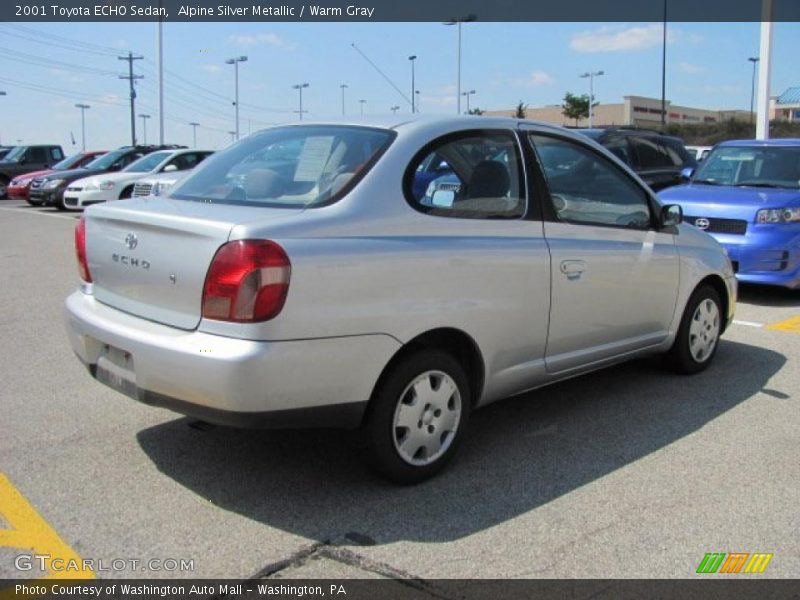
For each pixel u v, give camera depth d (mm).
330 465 4121
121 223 3816
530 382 4434
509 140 4375
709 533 3461
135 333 3580
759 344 6758
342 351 3449
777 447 4438
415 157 3902
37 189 20938
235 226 3330
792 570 3178
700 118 83438
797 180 9133
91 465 4090
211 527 3463
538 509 3672
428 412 3885
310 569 3139
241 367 3219
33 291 9031
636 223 5070
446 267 3801
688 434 4637
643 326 5164
